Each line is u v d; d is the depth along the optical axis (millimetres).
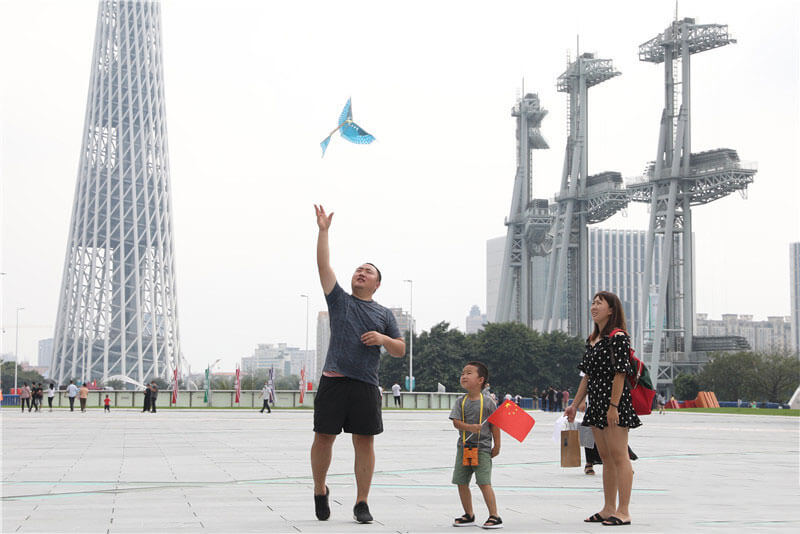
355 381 9812
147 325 194000
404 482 14758
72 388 59781
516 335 124250
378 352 10078
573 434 15180
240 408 71938
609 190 137375
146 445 24812
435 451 23125
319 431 9758
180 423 41156
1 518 9938
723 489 14172
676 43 135875
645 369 10086
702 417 65375
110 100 198500
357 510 9766
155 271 195625
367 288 10164
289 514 10438
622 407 9875
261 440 27562
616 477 10031
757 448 26578
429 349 121125
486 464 9547
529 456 22125
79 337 186375
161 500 11859
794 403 96625
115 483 14219
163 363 192875
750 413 76312
